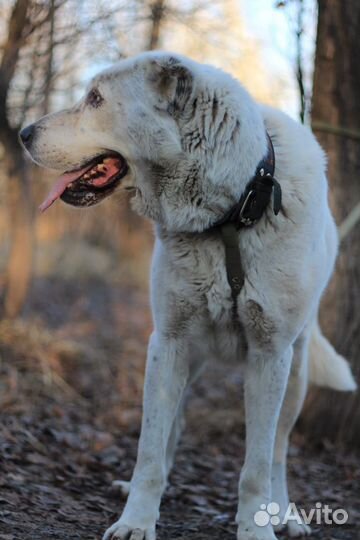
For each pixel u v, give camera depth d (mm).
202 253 3479
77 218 14469
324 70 5602
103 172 3553
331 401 5781
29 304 9609
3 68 6934
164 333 3613
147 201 3537
